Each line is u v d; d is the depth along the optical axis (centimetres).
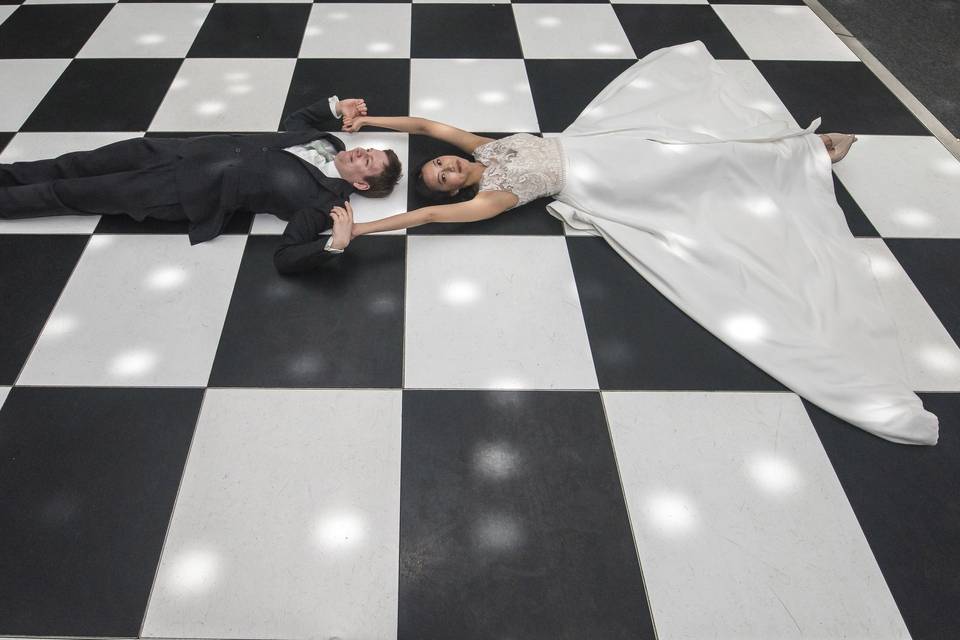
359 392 139
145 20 244
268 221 173
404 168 191
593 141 176
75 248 164
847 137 194
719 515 124
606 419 137
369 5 258
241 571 113
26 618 108
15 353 143
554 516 123
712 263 160
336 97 195
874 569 118
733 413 139
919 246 176
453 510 123
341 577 114
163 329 148
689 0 271
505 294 159
